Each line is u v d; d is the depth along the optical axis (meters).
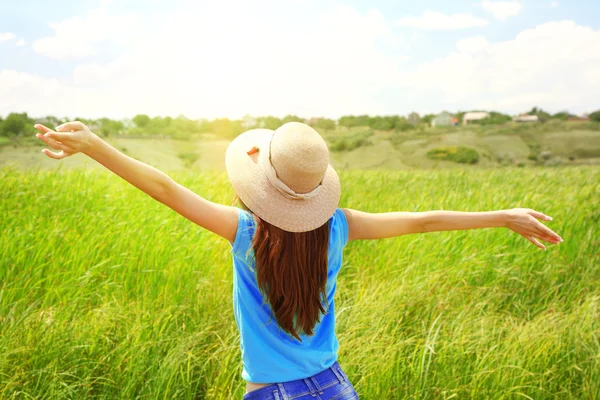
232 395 2.88
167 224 5.27
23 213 5.40
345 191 8.01
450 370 3.14
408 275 4.60
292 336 1.82
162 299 3.87
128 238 4.73
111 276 4.19
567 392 3.24
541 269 5.09
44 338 3.07
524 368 3.23
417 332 3.63
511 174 11.45
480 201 7.03
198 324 3.54
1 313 3.39
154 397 2.82
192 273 4.28
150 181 1.68
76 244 4.52
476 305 4.02
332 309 1.97
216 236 5.14
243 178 1.82
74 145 1.56
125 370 2.98
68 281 3.78
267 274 1.75
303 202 1.79
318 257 1.80
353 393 1.88
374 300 3.94
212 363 3.16
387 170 12.43
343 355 3.21
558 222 6.07
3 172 6.77
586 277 4.95
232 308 3.78
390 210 6.92
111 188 6.88
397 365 3.03
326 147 1.81
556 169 12.73
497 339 3.60
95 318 3.38
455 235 5.39
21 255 4.23
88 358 3.04
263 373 1.81
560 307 4.40
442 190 8.65
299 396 1.79
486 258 4.99
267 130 1.96
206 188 7.75
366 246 5.32
